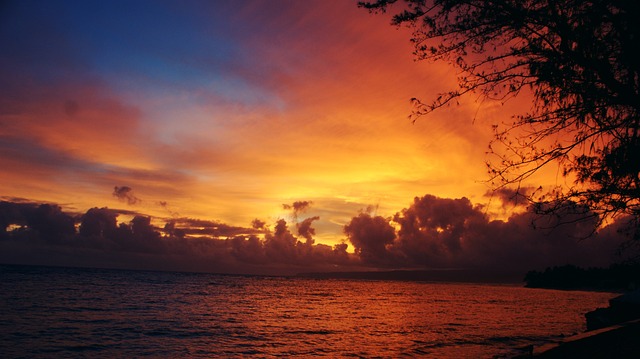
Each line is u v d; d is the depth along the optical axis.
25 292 57.75
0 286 65.75
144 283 103.38
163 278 146.62
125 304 49.38
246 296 79.00
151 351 23.17
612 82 5.16
